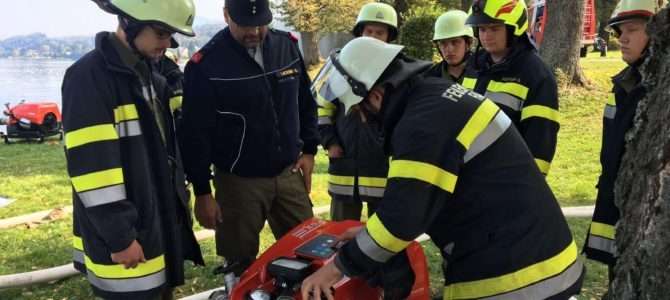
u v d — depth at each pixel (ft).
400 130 6.33
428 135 6.17
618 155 9.51
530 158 6.86
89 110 7.41
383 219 6.27
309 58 80.89
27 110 39.40
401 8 62.54
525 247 6.52
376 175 11.78
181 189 9.15
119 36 7.88
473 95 6.63
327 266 6.75
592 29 67.77
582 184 22.86
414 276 8.02
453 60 13.61
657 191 6.07
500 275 6.53
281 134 10.78
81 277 13.87
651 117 6.54
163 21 7.52
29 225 18.61
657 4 9.03
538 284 6.53
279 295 7.35
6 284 12.86
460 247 6.75
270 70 10.50
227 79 10.06
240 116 10.27
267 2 9.95
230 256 10.92
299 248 7.95
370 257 6.43
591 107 38.04
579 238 16.33
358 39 6.70
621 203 7.24
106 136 7.49
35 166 29.60
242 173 10.56
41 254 15.72
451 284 6.91
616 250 7.20
